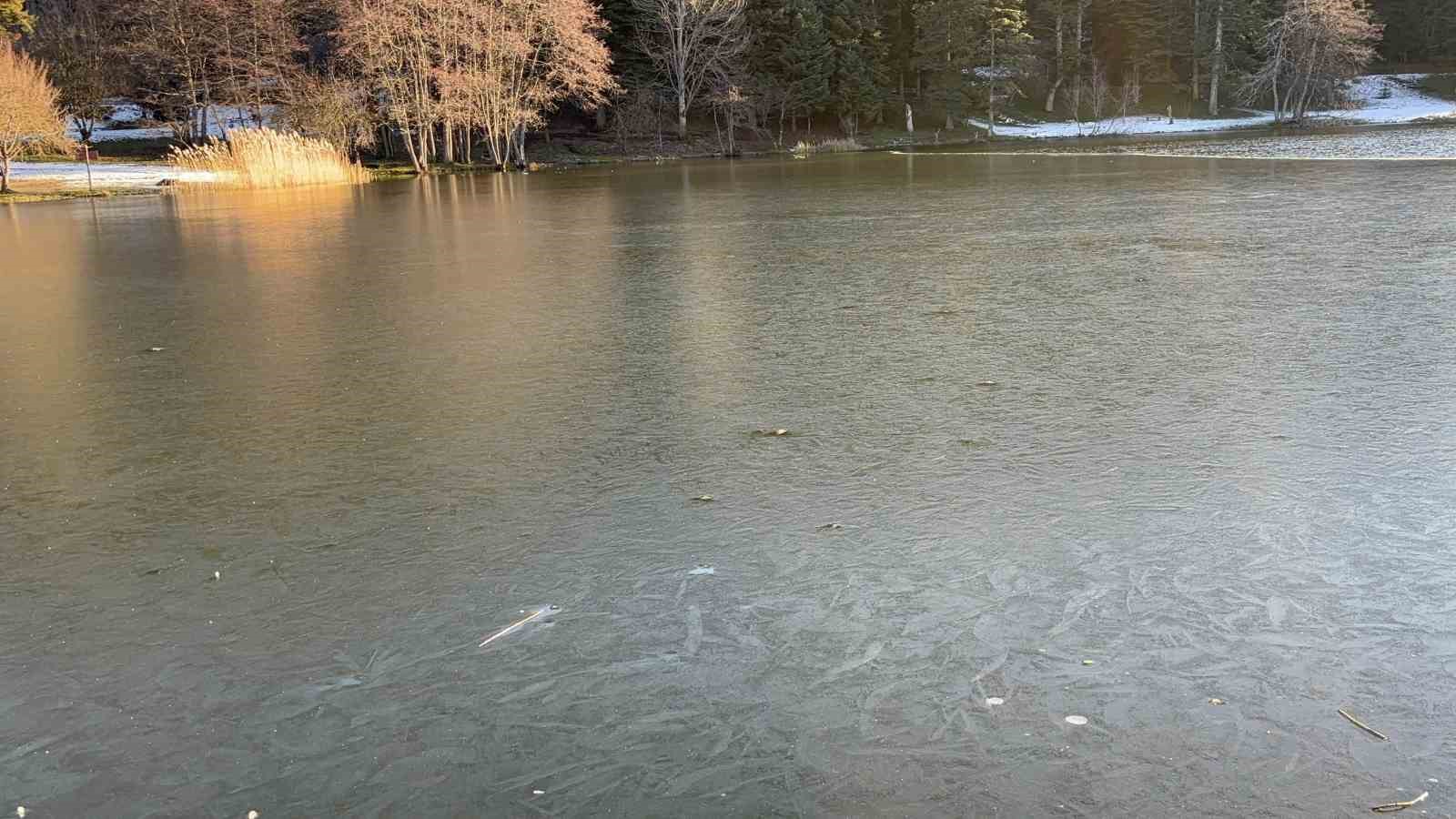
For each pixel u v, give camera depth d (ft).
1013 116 202.49
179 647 8.21
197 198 71.56
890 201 51.75
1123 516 10.07
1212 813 5.93
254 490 11.71
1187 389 14.49
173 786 6.50
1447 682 7.16
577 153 146.00
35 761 6.80
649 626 8.28
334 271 30.32
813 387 15.42
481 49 118.93
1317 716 6.82
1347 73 186.39
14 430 14.44
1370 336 17.29
